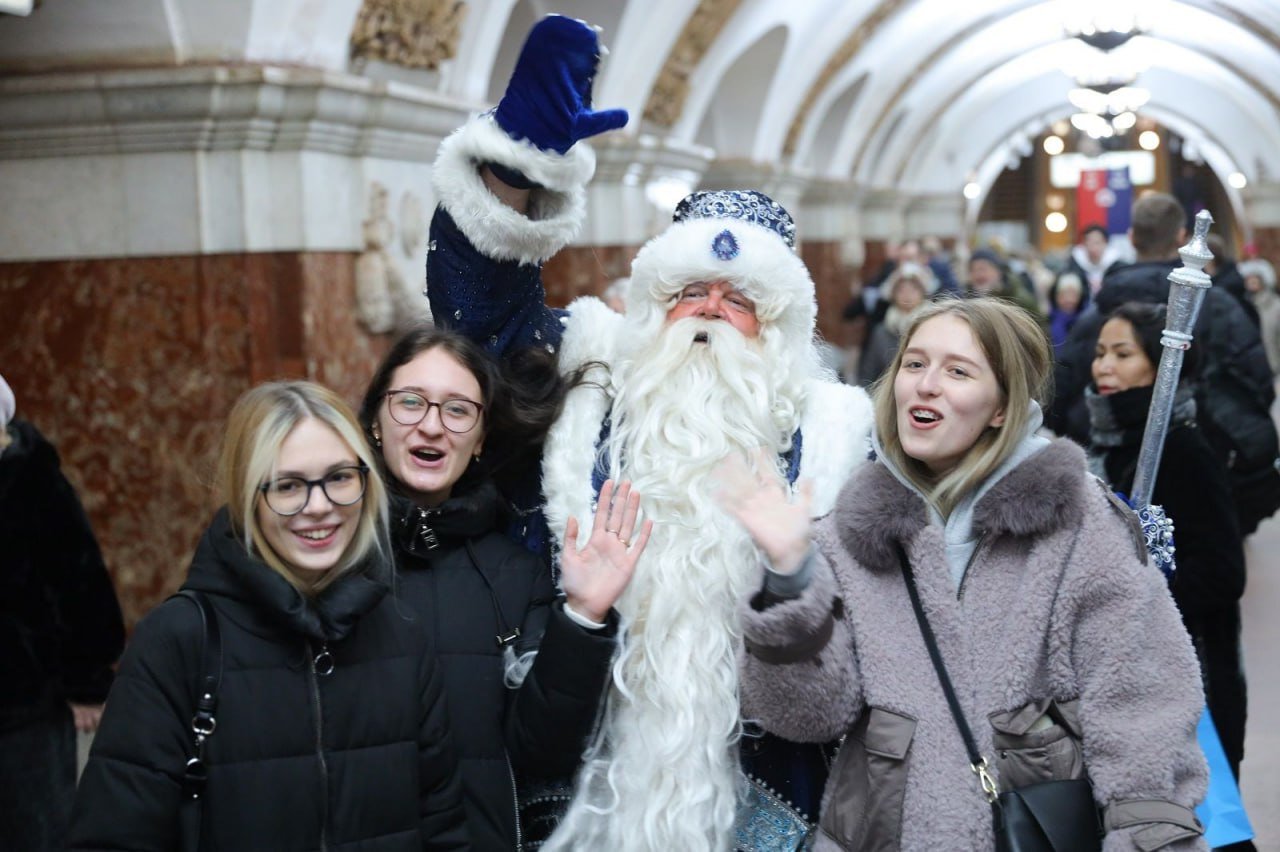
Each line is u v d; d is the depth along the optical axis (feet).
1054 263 55.67
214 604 6.70
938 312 7.23
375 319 19.62
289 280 18.28
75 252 18.35
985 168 85.71
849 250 54.24
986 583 6.90
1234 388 16.55
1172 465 10.85
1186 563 10.66
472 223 8.17
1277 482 16.79
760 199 8.55
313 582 6.83
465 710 7.44
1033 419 7.15
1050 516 6.78
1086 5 38.27
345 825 6.61
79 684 10.98
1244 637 21.06
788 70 40.40
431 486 7.71
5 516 10.37
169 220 17.94
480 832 7.34
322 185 18.51
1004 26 58.39
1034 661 6.69
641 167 31.27
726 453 7.66
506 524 8.20
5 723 10.45
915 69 53.57
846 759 6.94
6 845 10.52
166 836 6.45
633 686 7.48
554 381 8.24
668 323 8.14
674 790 7.28
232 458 6.80
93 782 6.43
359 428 7.06
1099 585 6.69
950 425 6.98
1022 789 6.50
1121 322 11.12
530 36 8.00
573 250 30.83
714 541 7.51
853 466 7.98
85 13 17.31
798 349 8.25
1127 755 6.47
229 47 17.28
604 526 7.36
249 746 6.53
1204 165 114.11
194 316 18.10
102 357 18.47
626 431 7.99
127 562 18.71
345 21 18.57
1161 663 6.64
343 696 6.72
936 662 6.77
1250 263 52.11
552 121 7.97
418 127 20.36
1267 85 62.59
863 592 6.98
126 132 17.67
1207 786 6.57
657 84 32.17
